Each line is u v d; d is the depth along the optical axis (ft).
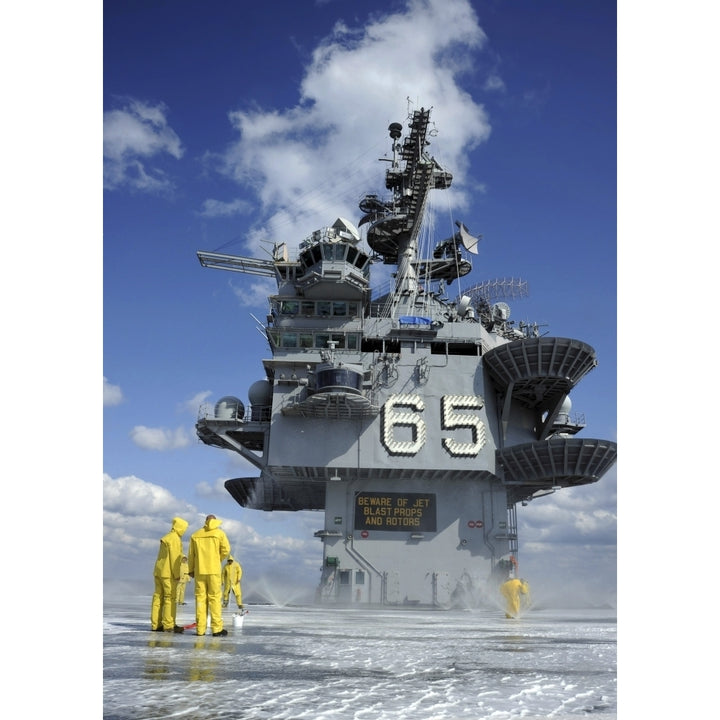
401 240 264.52
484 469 209.97
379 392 215.31
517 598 109.81
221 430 221.46
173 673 31.30
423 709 23.30
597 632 67.97
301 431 209.46
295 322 218.59
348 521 212.84
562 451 205.16
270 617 95.14
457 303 237.45
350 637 55.88
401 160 267.80
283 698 25.08
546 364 211.41
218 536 54.80
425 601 205.67
